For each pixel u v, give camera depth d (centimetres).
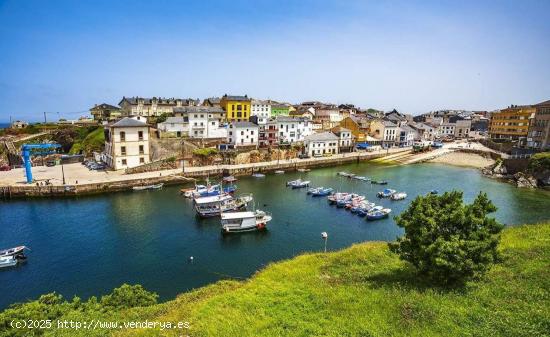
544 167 8225
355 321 1612
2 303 3228
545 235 3091
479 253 1791
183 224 5391
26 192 6806
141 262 4078
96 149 10894
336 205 6488
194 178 8800
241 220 5012
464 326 1521
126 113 14175
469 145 14175
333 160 11606
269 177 9469
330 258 3067
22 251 4331
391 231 5091
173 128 11044
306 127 13575
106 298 2522
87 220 5538
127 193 7331
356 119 15212
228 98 14375
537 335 1402
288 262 3125
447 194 2039
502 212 5941
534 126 10581
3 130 12731
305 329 1572
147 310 2241
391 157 12925
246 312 1836
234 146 11000
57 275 3753
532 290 1841
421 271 2009
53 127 12925
